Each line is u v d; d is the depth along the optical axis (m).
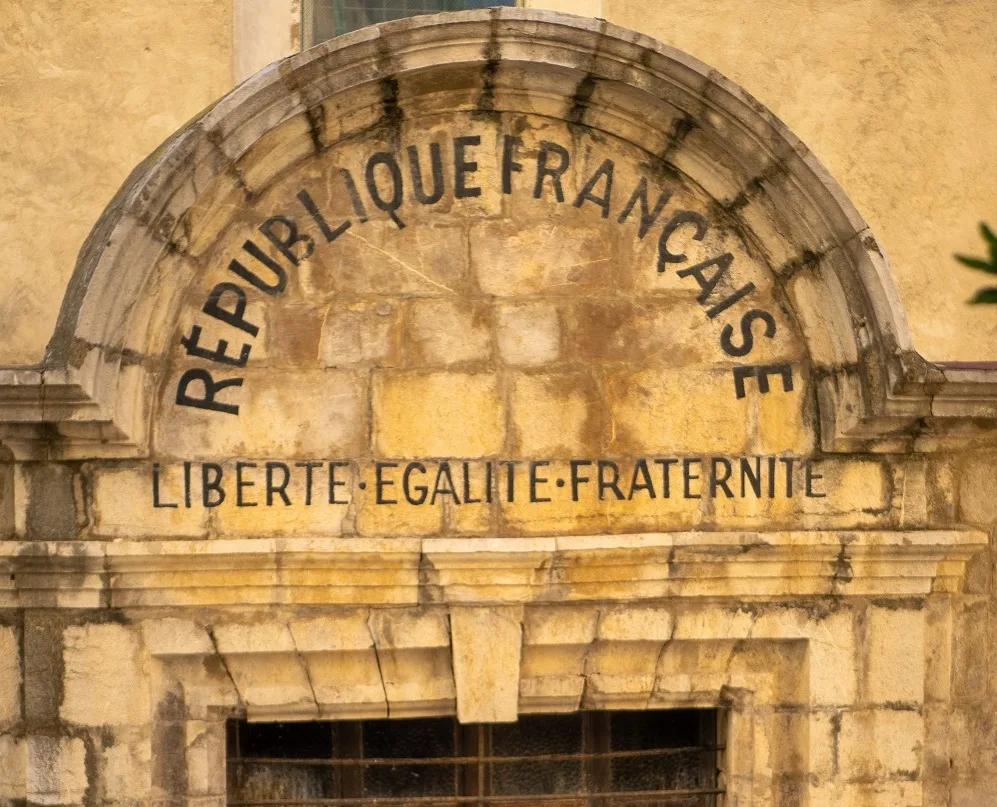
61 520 5.61
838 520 5.91
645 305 5.82
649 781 6.31
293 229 5.66
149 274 5.33
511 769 6.26
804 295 5.76
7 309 6.47
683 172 5.72
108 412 5.34
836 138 6.80
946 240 6.84
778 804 6.05
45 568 5.55
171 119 6.58
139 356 5.46
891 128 6.84
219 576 5.62
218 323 5.65
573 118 5.65
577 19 5.29
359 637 5.76
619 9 6.74
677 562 5.80
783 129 5.40
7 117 6.51
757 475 5.87
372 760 6.14
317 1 6.87
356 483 5.72
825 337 5.76
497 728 6.24
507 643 5.79
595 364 5.80
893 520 5.94
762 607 5.95
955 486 6.08
